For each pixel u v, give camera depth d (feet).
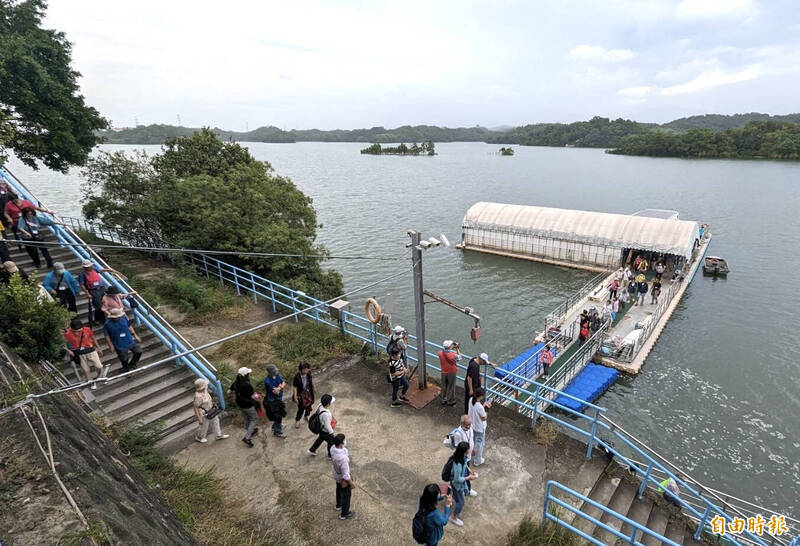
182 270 68.95
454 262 143.23
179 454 33.06
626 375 78.95
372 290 119.14
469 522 27.48
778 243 166.50
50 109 69.10
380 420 36.65
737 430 65.98
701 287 122.93
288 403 39.17
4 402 19.74
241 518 27.50
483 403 35.29
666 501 32.09
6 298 31.07
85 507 15.44
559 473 31.40
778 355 86.58
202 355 44.24
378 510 28.35
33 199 58.08
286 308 58.85
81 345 33.42
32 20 71.10
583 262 135.54
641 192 292.81
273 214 84.79
